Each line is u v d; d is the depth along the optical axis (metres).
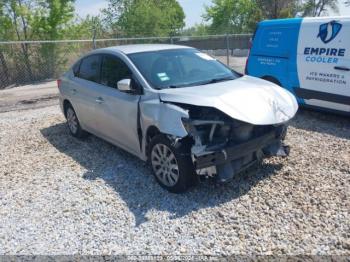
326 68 6.22
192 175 3.86
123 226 3.48
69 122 6.46
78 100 5.73
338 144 5.28
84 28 19.38
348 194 3.77
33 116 8.40
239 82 4.46
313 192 3.85
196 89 4.07
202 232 3.29
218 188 4.06
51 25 17.81
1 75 16.23
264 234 3.19
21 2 17.50
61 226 3.56
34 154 5.71
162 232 3.34
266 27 7.39
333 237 3.08
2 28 17.00
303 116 6.96
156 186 4.24
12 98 11.57
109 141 5.32
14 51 16.45
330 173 4.29
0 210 3.96
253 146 3.86
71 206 3.92
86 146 5.90
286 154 4.36
